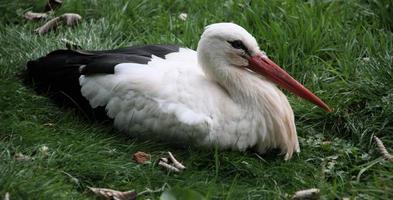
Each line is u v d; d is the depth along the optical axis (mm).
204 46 10953
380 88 11852
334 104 11820
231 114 10648
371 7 14094
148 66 11016
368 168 10367
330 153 11031
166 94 10648
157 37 13531
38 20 14258
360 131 11359
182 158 10625
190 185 9938
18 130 10789
